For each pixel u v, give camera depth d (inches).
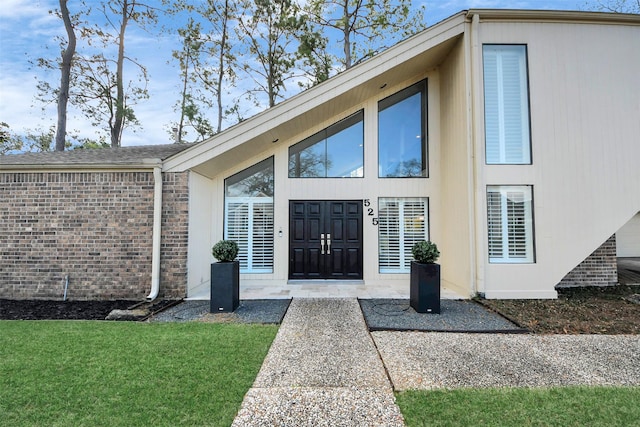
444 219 295.0
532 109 250.2
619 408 96.9
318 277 303.7
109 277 241.9
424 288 205.0
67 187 245.0
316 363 129.7
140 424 88.0
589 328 174.2
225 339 153.6
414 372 122.4
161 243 245.6
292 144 309.3
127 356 132.0
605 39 253.9
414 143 311.6
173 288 244.4
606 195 247.1
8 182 244.8
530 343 152.3
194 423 88.8
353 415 94.0
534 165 247.9
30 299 239.8
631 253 466.3
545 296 240.8
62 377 113.9
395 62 263.1
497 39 253.0
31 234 243.0
